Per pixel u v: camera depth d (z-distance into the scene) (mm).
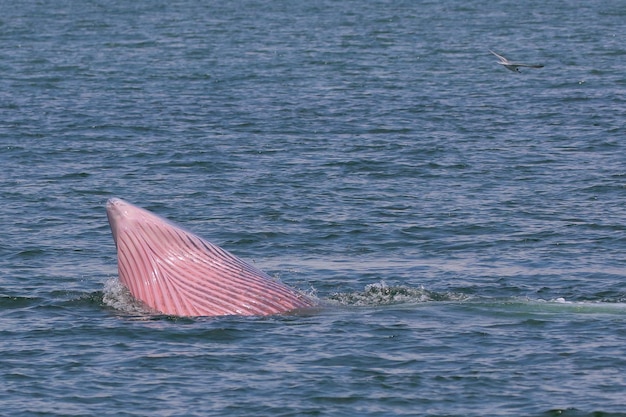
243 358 83500
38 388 78062
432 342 86938
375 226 131250
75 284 106312
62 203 142375
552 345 85938
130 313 94188
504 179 157500
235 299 93938
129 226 94688
